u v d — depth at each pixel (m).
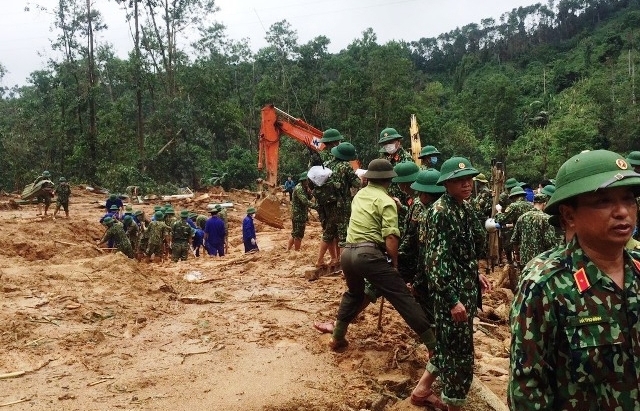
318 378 4.99
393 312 7.15
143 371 5.12
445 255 4.14
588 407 2.02
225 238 14.73
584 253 2.08
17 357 5.35
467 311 4.27
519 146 66.50
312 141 15.98
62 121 41.97
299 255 10.86
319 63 56.91
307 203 11.59
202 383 4.85
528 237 8.00
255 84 62.06
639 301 2.01
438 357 4.32
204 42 52.78
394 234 4.85
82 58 45.41
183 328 6.40
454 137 61.78
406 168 5.66
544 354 2.08
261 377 4.97
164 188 36.53
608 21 131.12
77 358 5.42
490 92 67.81
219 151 49.31
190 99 47.16
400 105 48.41
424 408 4.64
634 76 69.00
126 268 8.84
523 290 2.15
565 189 2.08
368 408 4.64
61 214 23.47
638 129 58.38
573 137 58.69
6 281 7.88
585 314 2.00
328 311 6.96
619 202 2.01
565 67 97.75
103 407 4.37
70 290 7.64
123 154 40.66
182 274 9.76
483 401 4.82
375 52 49.22
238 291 8.15
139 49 42.62
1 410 4.29
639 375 1.97
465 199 4.39
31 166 41.75
